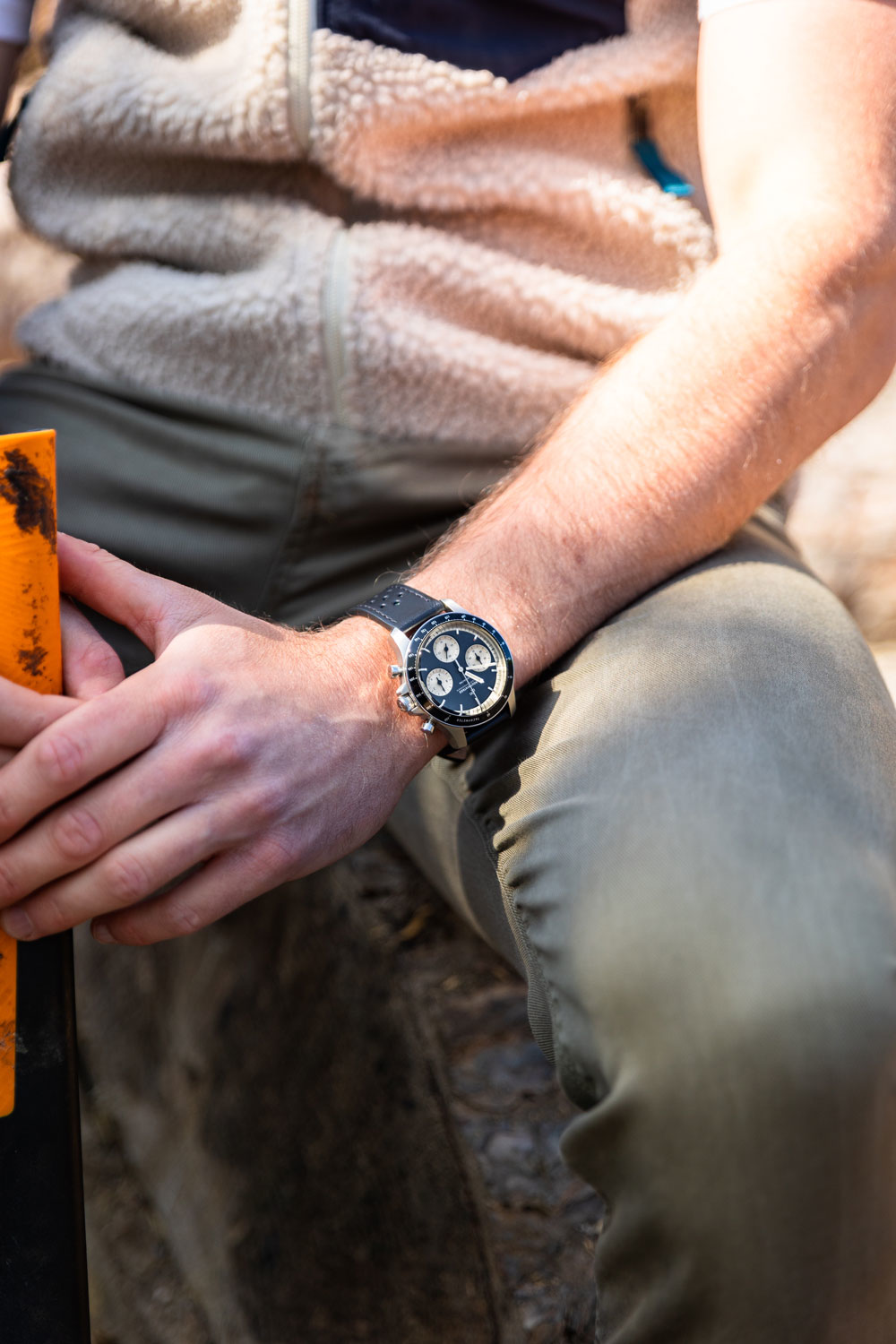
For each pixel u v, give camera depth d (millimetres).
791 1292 483
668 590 728
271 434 862
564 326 834
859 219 684
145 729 563
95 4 869
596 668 674
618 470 702
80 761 546
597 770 602
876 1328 497
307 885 1245
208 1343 1456
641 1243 514
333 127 772
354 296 799
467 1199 928
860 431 1759
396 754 645
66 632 619
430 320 823
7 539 548
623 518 699
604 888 543
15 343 1012
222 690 586
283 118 770
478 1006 1015
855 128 694
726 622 684
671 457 700
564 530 695
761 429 701
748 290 693
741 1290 487
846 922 501
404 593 674
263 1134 1331
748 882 516
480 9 775
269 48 754
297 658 628
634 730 609
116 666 612
